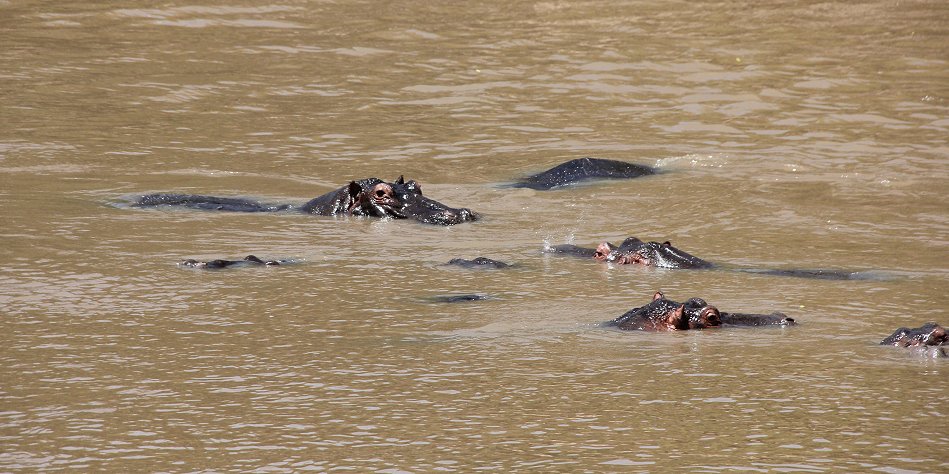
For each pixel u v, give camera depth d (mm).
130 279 43344
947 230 53750
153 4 106312
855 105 83250
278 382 32031
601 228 55031
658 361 34219
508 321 38688
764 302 41469
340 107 81625
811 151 71312
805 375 32875
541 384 32062
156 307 39656
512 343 36094
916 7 116500
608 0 116188
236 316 38750
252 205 58375
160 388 31453
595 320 38969
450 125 78062
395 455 26906
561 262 48094
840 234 53000
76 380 32000
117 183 61594
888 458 26781
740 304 41219
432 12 110562
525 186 63906
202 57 92688
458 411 29875
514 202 60438
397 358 34344
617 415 29609
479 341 36281
